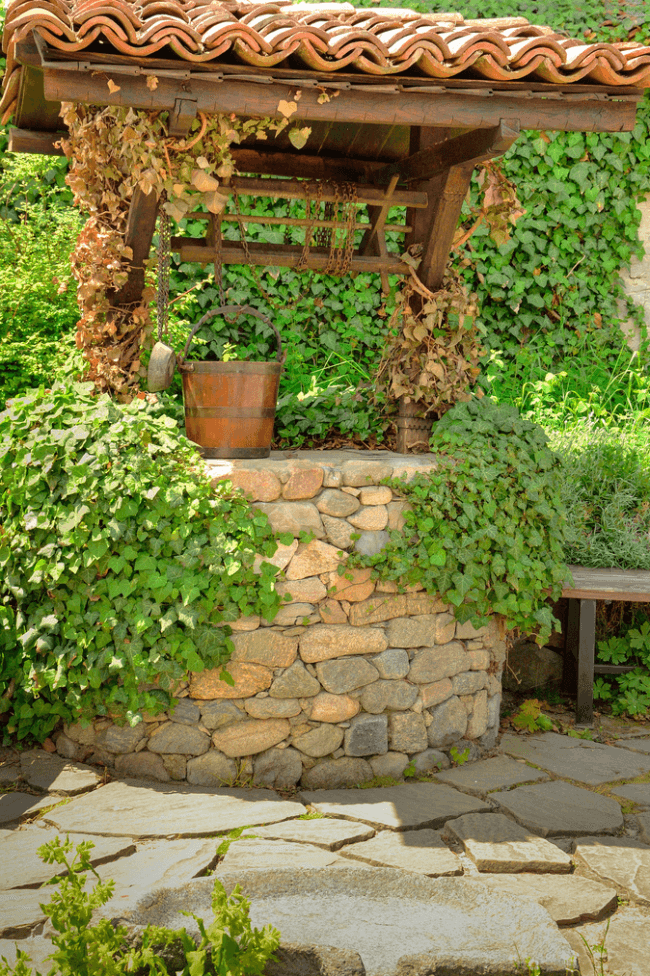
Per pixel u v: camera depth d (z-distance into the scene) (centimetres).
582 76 320
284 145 455
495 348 659
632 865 282
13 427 363
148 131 317
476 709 388
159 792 331
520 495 392
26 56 282
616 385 664
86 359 418
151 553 336
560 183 652
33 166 533
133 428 349
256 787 343
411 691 365
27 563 348
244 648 338
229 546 332
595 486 538
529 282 657
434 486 366
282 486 347
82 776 340
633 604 503
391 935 230
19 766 352
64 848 187
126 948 191
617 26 653
